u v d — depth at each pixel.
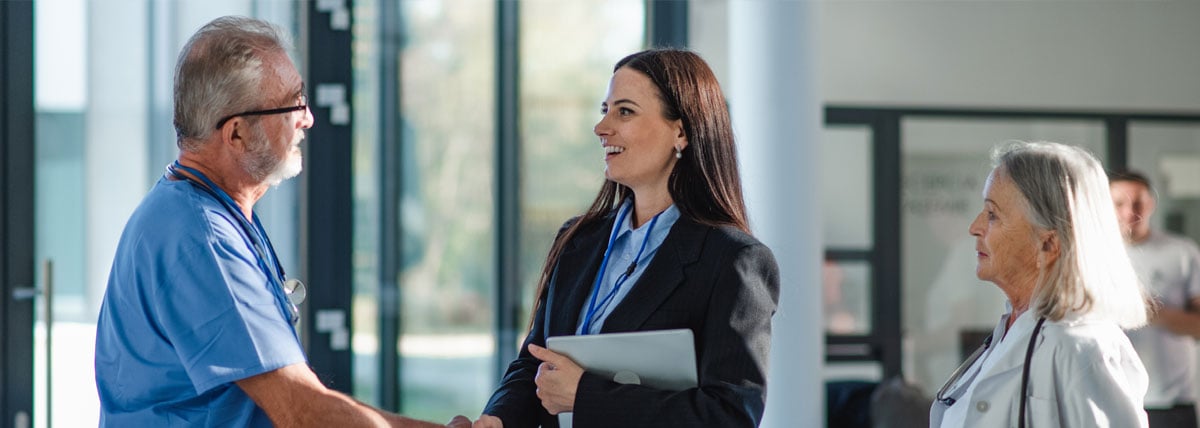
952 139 5.58
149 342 1.86
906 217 5.57
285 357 1.85
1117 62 5.67
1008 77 5.59
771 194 4.16
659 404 1.85
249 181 1.97
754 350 1.90
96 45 4.37
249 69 1.90
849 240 5.54
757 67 4.18
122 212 4.39
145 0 4.43
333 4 4.68
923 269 5.60
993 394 1.95
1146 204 4.71
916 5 5.52
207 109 1.89
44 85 4.30
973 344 5.62
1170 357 4.95
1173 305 4.68
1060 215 1.95
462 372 4.99
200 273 1.82
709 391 1.87
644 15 5.05
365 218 4.80
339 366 4.72
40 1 4.29
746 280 1.92
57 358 4.24
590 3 5.05
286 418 1.84
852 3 5.48
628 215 2.13
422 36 4.90
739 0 4.24
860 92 5.50
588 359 1.94
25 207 4.21
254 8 4.56
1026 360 1.92
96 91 4.37
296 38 4.63
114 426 1.91
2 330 4.15
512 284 5.05
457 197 4.97
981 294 5.62
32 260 4.22
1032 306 1.96
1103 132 5.68
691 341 1.86
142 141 4.42
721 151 2.06
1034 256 2.00
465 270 4.99
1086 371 1.87
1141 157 5.70
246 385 1.84
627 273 2.03
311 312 4.68
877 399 5.11
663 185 2.08
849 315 5.57
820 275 4.22
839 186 5.53
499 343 5.03
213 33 1.92
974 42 5.57
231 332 1.82
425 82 4.91
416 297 4.92
